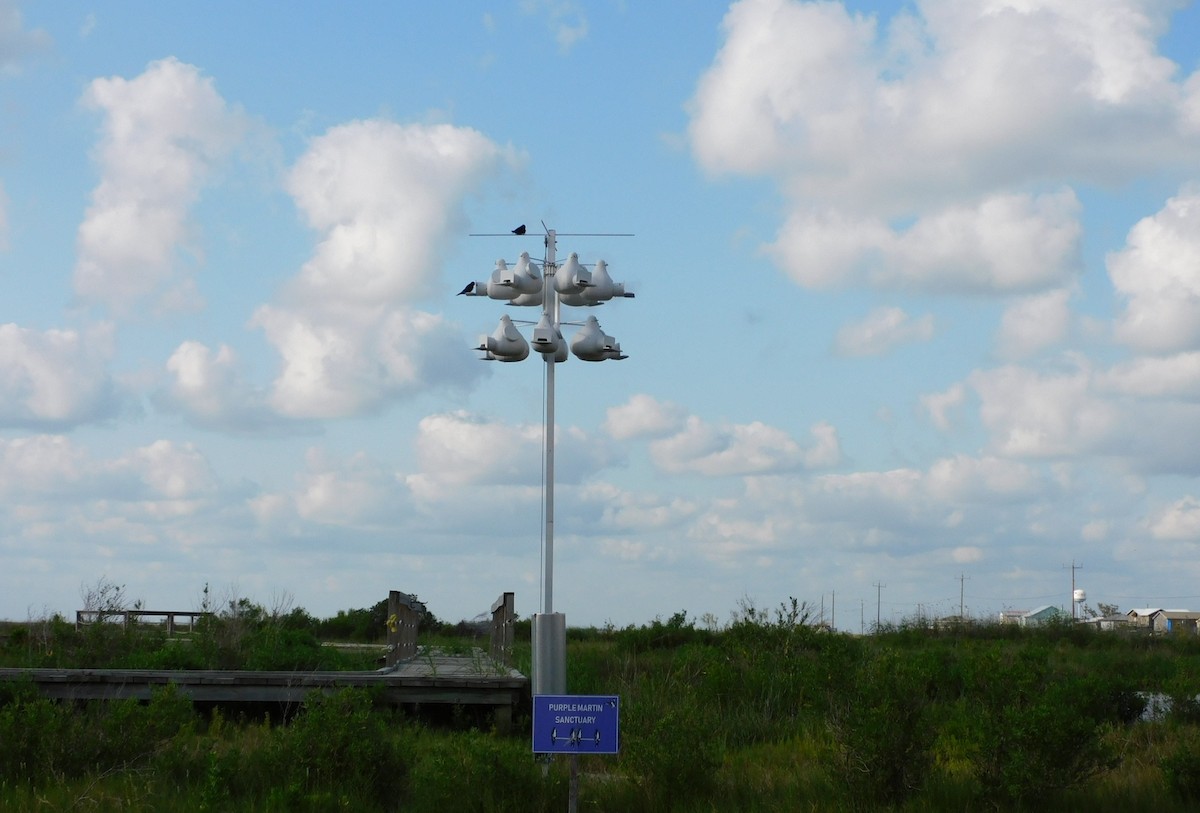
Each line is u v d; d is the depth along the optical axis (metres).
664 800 11.60
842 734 11.68
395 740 13.91
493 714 17.62
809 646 20.89
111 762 12.53
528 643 30.02
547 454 13.68
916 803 11.02
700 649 23.70
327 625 41.75
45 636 22.77
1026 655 13.42
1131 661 30.69
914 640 37.50
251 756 12.66
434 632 45.34
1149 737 15.40
